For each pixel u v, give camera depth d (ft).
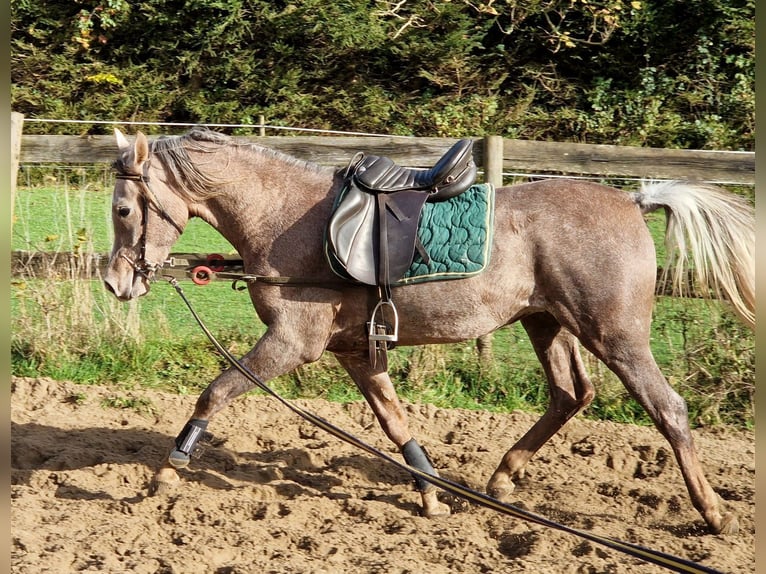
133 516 14.99
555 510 15.71
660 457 18.72
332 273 15.06
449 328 15.06
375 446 19.16
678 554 13.87
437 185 15.14
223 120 47.11
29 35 48.47
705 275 15.11
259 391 22.16
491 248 14.83
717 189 15.29
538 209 15.03
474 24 49.37
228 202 15.57
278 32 48.44
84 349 22.80
